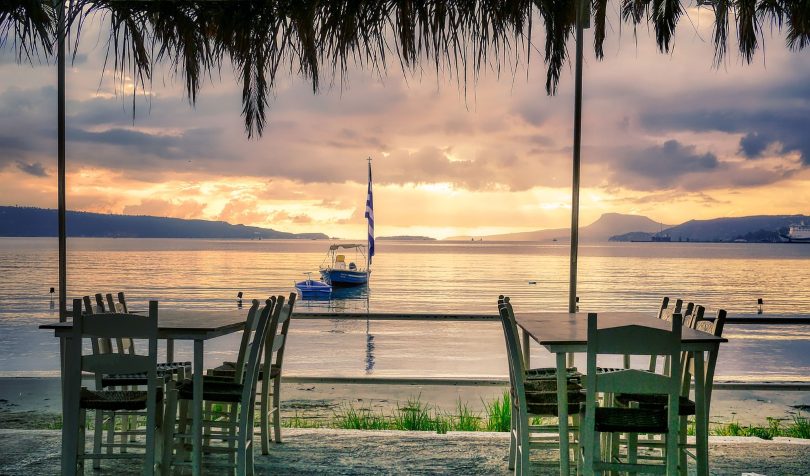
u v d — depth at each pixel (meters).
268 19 4.62
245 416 4.08
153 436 3.79
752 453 4.97
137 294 51.19
